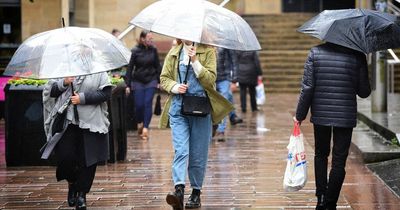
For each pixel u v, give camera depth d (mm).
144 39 29297
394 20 16156
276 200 18250
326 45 16312
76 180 17281
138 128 31188
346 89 16016
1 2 42812
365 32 15852
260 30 62312
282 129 33500
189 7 16094
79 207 16547
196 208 17344
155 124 35594
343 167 16141
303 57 58344
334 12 16453
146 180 21031
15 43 43500
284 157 25203
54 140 16703
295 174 16578
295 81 57156
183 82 16891
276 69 57594
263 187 19922
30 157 23266
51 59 15359
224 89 30406
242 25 16453
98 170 22719
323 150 16594
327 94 16031
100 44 15828
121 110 24281
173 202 16250
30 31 42906
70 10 48562
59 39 15695
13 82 23125
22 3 42844
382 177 20969
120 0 58812
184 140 16875
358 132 28219
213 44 15648
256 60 41062
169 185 20281
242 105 41219
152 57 29453
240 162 24156
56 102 16672
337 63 16000
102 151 16812
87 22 53094
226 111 17125
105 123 16891
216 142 29062
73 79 16391
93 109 16609
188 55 16656
